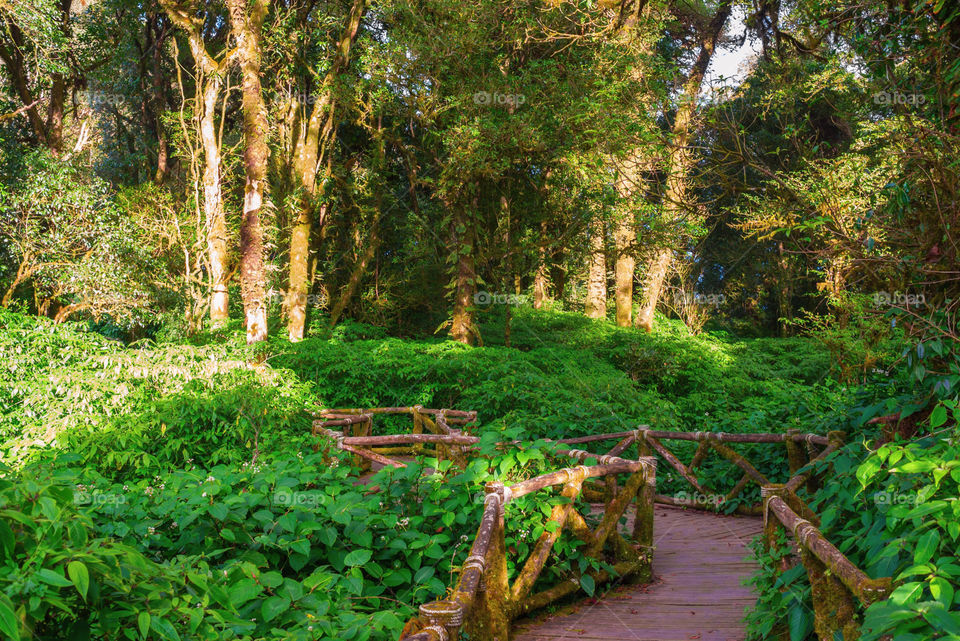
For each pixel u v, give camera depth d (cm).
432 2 1445
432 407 1305
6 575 175
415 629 255
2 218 1399
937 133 379
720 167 602
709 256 2900
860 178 542
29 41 1662
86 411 848
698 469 783
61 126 1881
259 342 1348
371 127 1864
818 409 875
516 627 380
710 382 1584
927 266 379
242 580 301
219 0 1972
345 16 1783
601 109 1055
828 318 746
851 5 474
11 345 973
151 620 205
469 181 1547
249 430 863
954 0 406
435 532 441
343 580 342
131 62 2250
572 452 475
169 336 1580
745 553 548
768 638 329
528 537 414
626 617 399
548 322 2025
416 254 2025
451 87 1507
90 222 1461
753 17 820
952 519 226
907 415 416
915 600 198
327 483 477
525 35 1473
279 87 1916
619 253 1659
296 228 1747
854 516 375
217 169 1744
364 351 1384
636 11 1062
